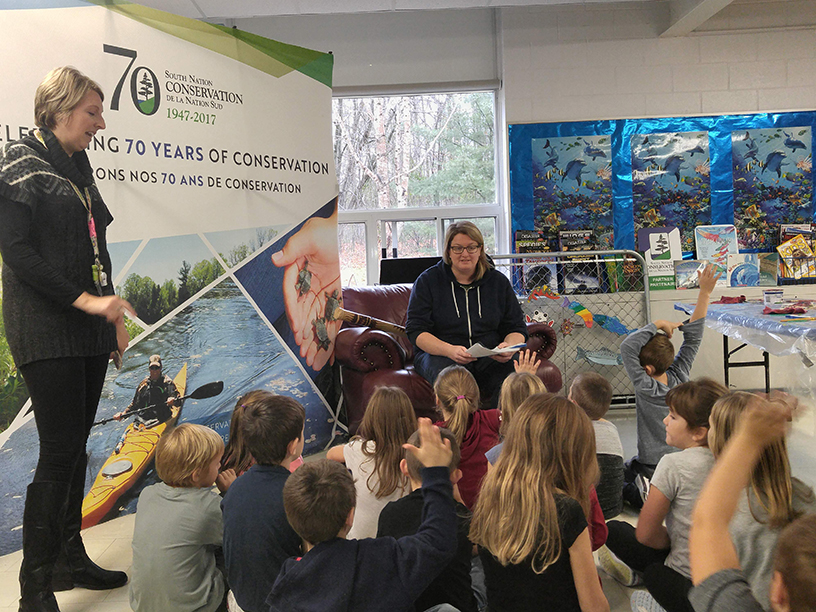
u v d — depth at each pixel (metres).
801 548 0.76
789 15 5.27
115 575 2.30
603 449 2.41
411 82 5.46
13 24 2.46
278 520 1.58
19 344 1.97
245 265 3.33
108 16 2.75
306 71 3.62
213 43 3.16
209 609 1.83
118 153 2.79
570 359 4.92
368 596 1.26
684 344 3.02
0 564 2.50
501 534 1.36
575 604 1.40
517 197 5.32
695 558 0.90
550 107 5.31
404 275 4.76
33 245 1.97
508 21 5.27
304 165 3.63
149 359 2.97
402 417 1.88
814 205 5.32
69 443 2.03
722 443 1.57
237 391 3.33
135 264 2.88
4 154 1.92
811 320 2.97
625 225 5.32
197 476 1.84
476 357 3.10
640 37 5.28
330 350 3.84
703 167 5.31
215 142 3.18
